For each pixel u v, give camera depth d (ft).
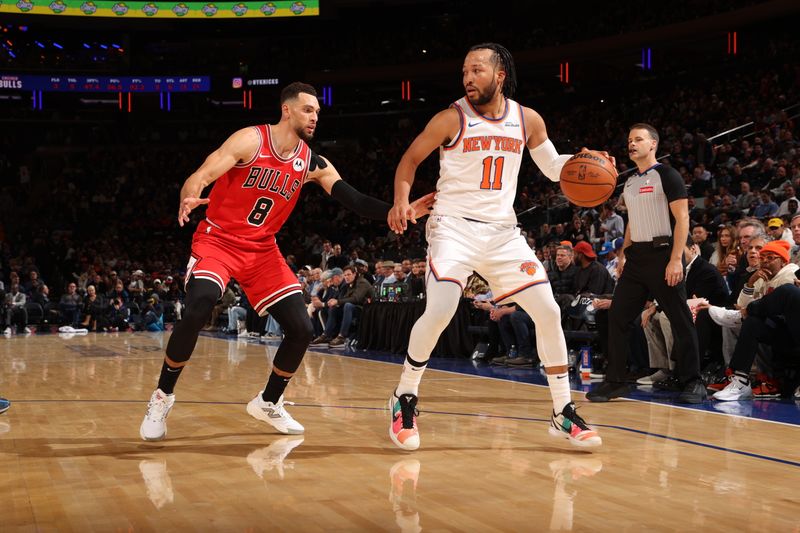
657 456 10.29
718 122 59.98
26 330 50.03
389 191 82.79
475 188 10.92
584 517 7.25
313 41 97.09
